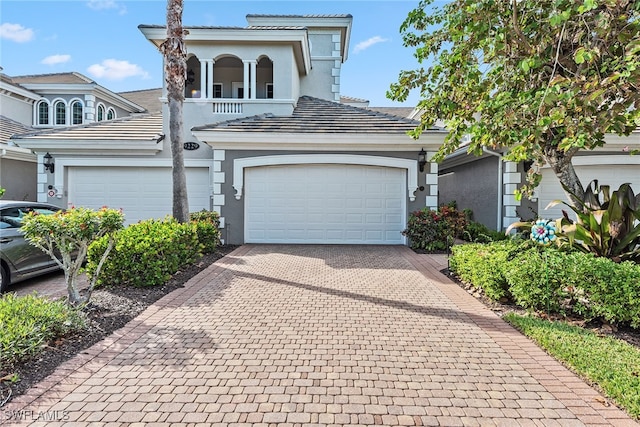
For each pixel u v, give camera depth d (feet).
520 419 10.16
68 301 18.08
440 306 19.72
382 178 40.81
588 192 22.95
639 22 15.81
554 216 42.14
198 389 11.53
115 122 49.78
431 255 34.63
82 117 70.59
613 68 15.66
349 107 48.88
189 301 20.27
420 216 38.04
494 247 23.71
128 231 24.66
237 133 38.88
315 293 22.00
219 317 17.85
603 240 20.35
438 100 22.53
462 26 20.89
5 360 12.36
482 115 20.65
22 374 12.25
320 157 40.06
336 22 60.08
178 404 10.75
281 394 11.27
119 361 13.32
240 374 12.44
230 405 10.71
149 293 21.42
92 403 10.77
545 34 18.75
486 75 21.79
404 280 25.21
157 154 44.65
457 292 22.38
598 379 11.84
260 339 15.29
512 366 13.14
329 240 41.09
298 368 12.87
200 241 33.24
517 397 11.20
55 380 11.98
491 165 46.44
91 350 14.16
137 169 44.91
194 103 45.93
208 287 23.13
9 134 54.44
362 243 41.01
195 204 45.27
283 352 14.10
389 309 19.21
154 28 44.32
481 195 49.62
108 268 22.41
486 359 13.66
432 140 38.99
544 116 16.62
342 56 68.28
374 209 40.91
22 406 10.58
